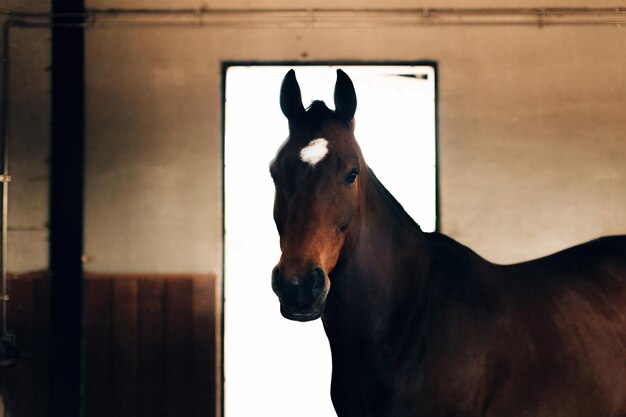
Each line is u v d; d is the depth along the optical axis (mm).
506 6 4738
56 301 4648
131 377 4641
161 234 4699
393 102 7129
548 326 2342
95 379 4641
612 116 4703
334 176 2053
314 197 2023
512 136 4707
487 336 2236
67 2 4738
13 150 4703
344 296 2189
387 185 7168
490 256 4680
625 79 4703
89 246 4703
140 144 4730
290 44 4734
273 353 6871
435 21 4727
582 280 2566
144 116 4738
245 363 6762
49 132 4719
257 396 5887
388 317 2221
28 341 4621
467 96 4723
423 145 7133
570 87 4715
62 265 4668
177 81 4746
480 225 4688
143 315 4660
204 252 4688
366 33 4723
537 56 4723
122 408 4625
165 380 4637
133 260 4688
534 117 4711
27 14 4715
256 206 7551
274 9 4738
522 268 2561
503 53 4723
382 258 2221
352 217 2105
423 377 2170
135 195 4715
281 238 2117
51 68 4727
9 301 4621
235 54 4742
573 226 4680
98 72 4746
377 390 2203
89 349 4645
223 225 4699
